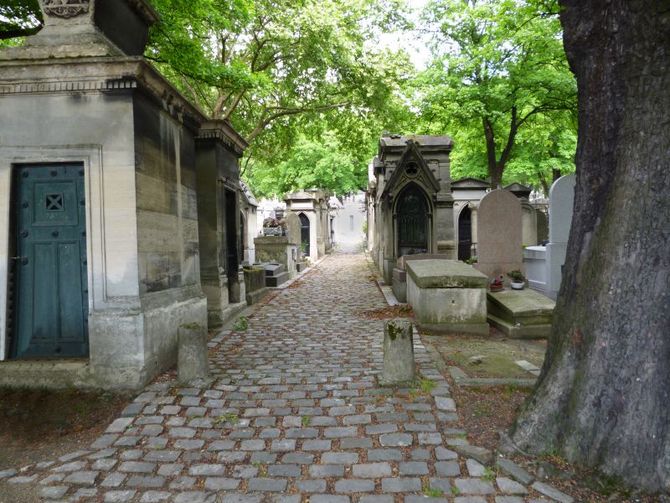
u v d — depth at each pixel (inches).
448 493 123.5
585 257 138.9
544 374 147.7
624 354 125.7
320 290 549.6
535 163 977.5
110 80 200.5
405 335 201.5
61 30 208.4
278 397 192.5
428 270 327.3
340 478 132.5
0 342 208.1
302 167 1401.3
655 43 121.8
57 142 206.1
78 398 193.9
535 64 694.5
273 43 624.7
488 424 161.0
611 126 133.5
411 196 573.3
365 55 639.1
